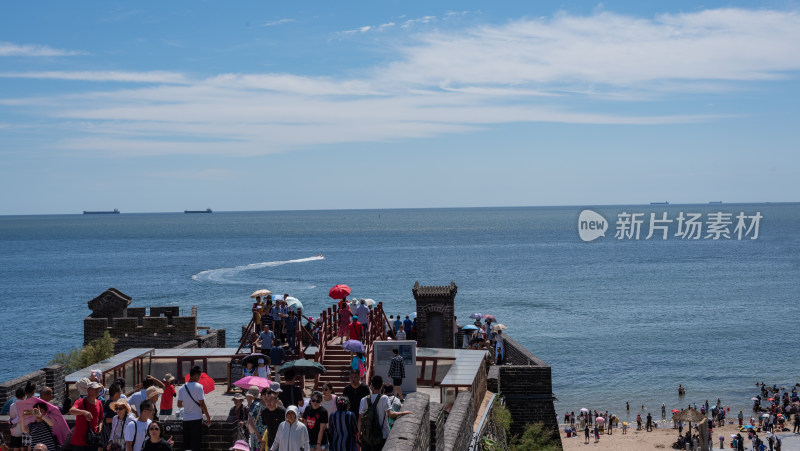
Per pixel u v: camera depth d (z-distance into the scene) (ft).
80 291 520.42
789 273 651.25
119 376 85.61
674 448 206.80
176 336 133.08
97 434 49.52
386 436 44.62
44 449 46.68
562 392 266.16
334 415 48.08
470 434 67.26
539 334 361.30
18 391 52.31
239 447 48.08
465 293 505.25
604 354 319.27
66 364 116.47
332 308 104.94
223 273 626.64
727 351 327.88
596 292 515.09
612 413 243.40
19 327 376.27
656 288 540.11
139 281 572.51
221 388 88.63
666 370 294.46
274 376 83.76
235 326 360.69
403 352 84.74
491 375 101.09
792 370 294.05
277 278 584.40
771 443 193.77
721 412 232.32
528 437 100.83
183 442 54.80
